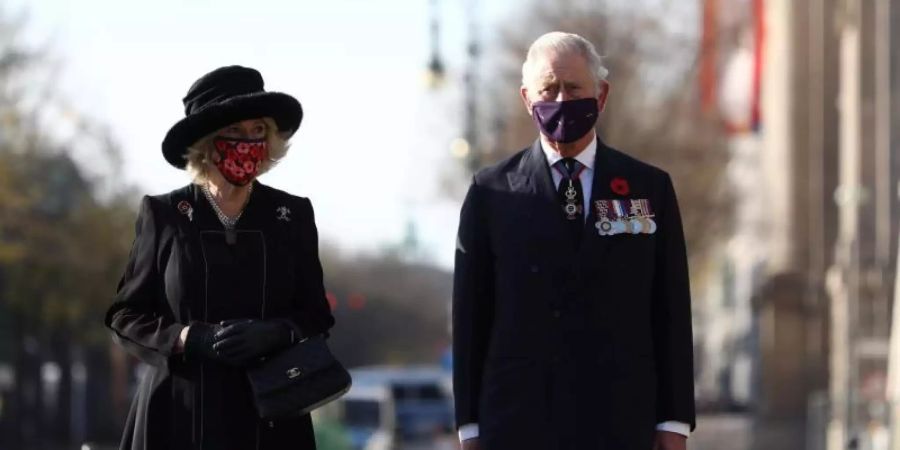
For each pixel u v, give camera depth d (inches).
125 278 984.9
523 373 999.6
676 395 1013.8
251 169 966.4
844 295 6653.5
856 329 6156.5
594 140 1028.5
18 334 7800.2
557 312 999.0
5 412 7864.2
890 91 6461.6
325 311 993.5
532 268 1003.3
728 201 7632.9
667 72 6830.7
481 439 1008.2
